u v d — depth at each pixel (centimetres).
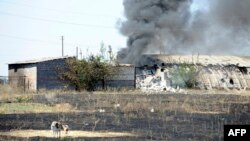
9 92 15025
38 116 8231
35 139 5472
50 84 18225
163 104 10950
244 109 10088
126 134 5991
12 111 9112
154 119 7912
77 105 10712
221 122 7488
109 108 10031
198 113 9106
